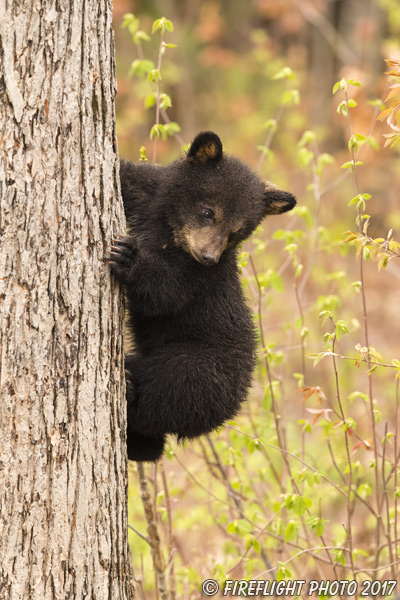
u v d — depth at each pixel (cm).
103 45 758
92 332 761
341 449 1456
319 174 1370
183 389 995
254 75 3000
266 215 1180
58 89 721
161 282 984
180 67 2862
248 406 1233
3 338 702
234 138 2783
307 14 2897
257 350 1153
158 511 1086
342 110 1004
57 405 728
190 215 1051
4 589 702
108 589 768
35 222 712
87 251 754
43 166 716
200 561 1216
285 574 945
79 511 742
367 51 2881
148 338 1055
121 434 802
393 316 2283
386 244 913
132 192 1053
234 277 1080
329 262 2083
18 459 707
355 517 1445
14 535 706
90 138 749
